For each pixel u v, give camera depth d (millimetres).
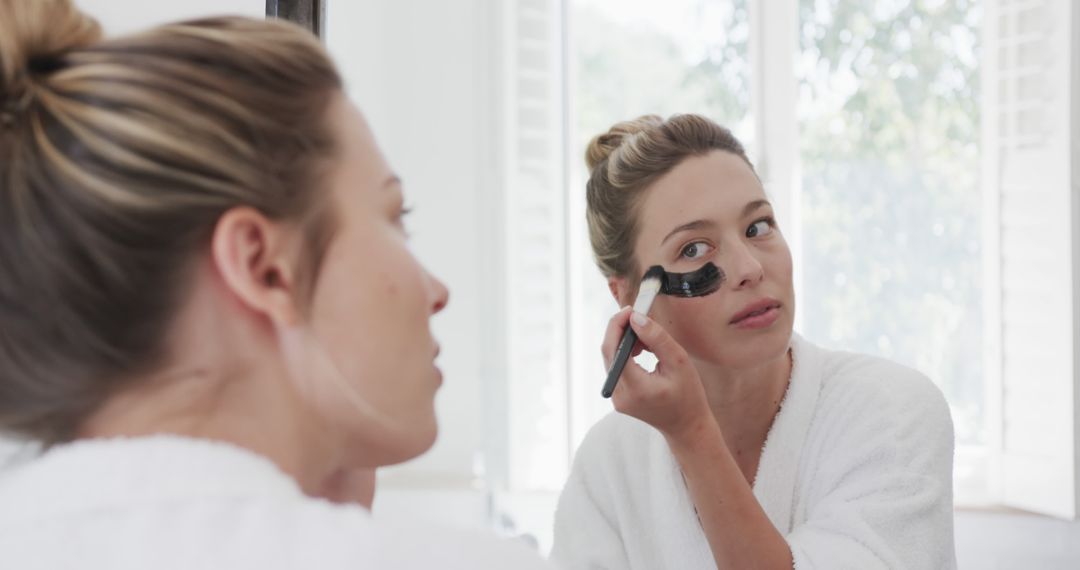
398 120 1871
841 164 1866
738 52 1887
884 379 940
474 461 1863
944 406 934
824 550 835
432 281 475
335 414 419
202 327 397
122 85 376
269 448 412
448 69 1862
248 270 388
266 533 365
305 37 420
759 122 1862
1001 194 1710
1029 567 1617
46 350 387
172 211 376
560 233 1843
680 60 1922
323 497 488
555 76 1841
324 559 362
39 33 390
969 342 1830
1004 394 1706
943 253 1834
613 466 1057
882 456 894
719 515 834
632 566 1035
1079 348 1606
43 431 415
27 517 374
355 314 414
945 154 1826
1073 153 1610
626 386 828
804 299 1883
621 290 1002
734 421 982
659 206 923
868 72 1849
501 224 1824
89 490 374
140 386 399
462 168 1869
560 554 1067
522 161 1837
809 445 947
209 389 403
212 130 381
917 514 865
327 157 409
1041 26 1648
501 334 1828
